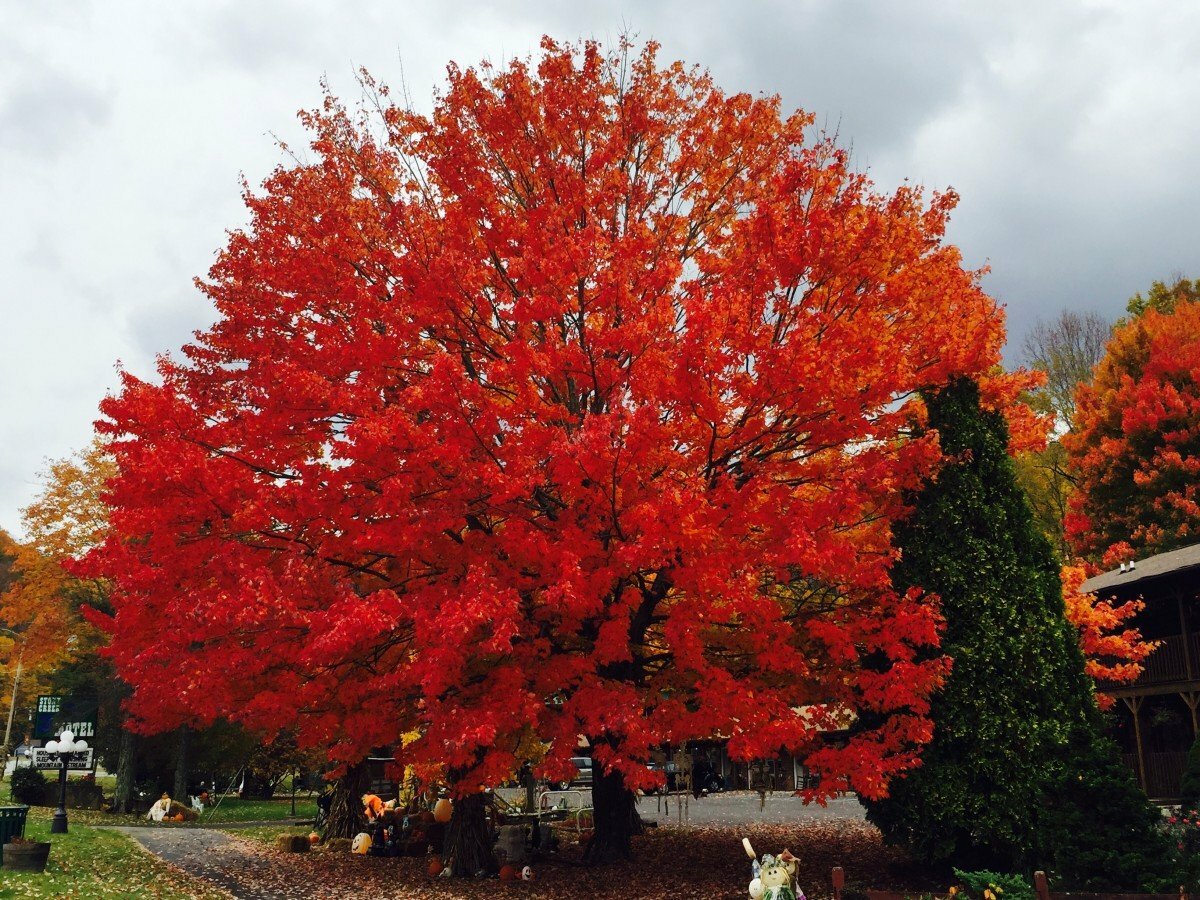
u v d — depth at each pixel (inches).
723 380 469.1
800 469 552.4
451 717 480.1
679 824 1018.7
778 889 397.1
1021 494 577.0
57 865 640.4
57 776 1611.7
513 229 545.3
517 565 510.9
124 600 516.7
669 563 490.9
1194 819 497.4
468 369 594.2
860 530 604.4
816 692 567.8
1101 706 747.4
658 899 546.6
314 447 577.3
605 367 490.0
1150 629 1094.4
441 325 545.3
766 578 591.2
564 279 486.9
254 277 603.8
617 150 560.7
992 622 538.6
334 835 927.7
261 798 1775.3
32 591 1507.1
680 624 478.0
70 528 1487.5
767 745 477.4
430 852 829.2
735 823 1040.2
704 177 621.0
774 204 493.0
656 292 534.0
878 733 520.4
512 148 597.6
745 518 475.8
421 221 559.5
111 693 1398.9
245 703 549.3
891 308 539.8
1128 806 431.8
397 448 478.9
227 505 485.4
